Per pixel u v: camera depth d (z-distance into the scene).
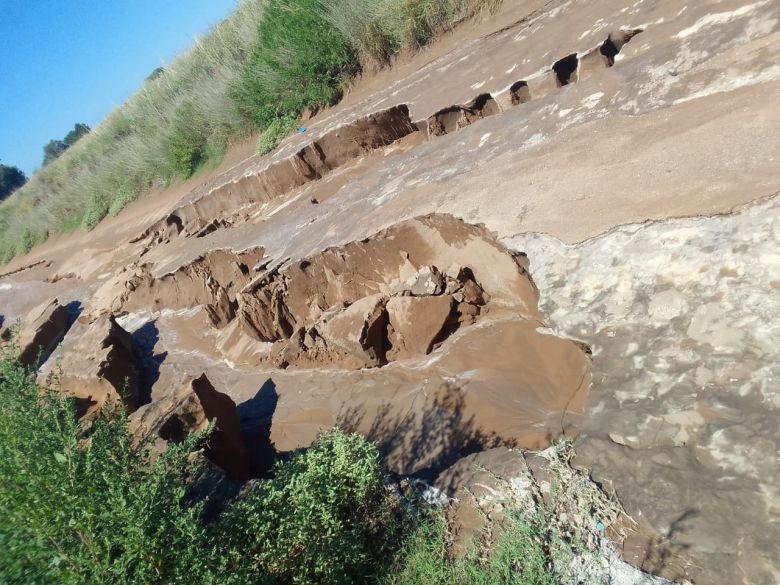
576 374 4.50
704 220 3.75
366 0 10.79
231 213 11.67
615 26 6.18
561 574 2.98
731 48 4.81
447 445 4.82
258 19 14.27
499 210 5.34
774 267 3.31
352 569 3.47
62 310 13.06
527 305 5.33
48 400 4.66
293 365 7.38
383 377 6.11
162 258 11.76
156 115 18.27
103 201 19.75
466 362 5.39
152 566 2.87
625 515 3.11
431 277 5.88
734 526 2.80
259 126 13.47
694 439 3.16
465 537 3.41
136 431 5.54
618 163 4.73
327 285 7.37
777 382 3.02
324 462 3.96
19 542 2.75
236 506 3.71
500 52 7.70
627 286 3.94
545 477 3.49
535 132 5.99
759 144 3.90
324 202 8.45
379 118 8.70
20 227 24.19
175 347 10.05
